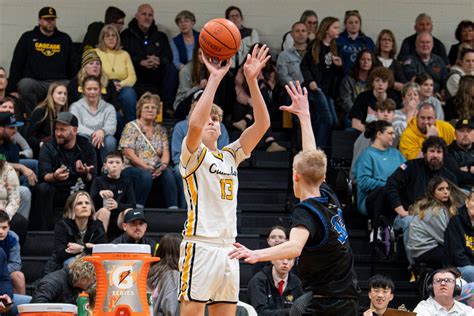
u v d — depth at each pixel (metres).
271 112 18.06
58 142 15.00
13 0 19.53
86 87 16.22
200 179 8.63
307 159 8.73
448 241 13.89
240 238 14.80
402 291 14.66
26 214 14.71
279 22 20.09
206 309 10.22
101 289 8.54
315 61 18.08
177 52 19.09
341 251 8.64
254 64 9.04
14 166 15.13
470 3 20.48
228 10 19.36
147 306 8.61
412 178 15.29
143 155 15.70
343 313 8.63
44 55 18.11
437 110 17.67
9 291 12.30
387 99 16.69
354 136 16.95
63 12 19.66
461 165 16.03
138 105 15.95
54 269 13.30
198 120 8.51
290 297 12.61
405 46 19.53
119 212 14.47
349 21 19.31
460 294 12.59
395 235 14.90
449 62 20.08
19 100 16.89
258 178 16.84
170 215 15.02
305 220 8.48
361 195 15.67
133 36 18.67
